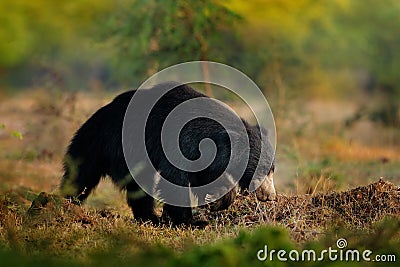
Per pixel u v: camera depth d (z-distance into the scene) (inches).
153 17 1803.6
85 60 2618.1
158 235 994.7
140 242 770.2
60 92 1811.0
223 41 1884.8
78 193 1141.7
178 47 1788.9
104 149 1137.4
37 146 1635.1
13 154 1534.2
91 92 2074.3
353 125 2265.0
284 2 2219.5
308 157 1697.8
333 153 1787.6
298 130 1895.9
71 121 1691.7
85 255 824.9
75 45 2443.4
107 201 1299.2
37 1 2218.3
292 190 1296.8
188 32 1800.0
